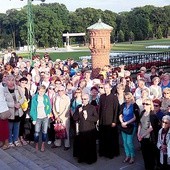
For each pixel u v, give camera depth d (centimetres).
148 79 1223
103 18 12119
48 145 1001
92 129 865
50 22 10925
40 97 931
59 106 957
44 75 1177
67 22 11700
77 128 886
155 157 784
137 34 12344
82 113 861
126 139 858
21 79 993
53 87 1012
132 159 861
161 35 12800
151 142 774
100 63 1920
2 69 1423
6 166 720
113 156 902
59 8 11675
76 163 871
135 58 2538
